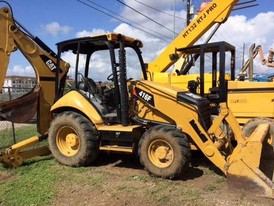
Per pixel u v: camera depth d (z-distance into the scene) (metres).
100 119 7.41
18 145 7.74
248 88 9.56
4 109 7.98
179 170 6.37
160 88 7.11
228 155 6.56
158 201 5.52
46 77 8.65
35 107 8.45
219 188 6.02
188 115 6.70
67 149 7.72
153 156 6.66
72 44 8.00
